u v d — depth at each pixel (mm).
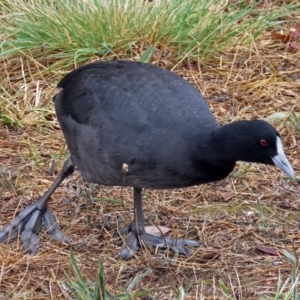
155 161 8492
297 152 11852
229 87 13555
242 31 14664
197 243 9703
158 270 9156
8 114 12562
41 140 12102
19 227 9898
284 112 12852
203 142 8305
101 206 10500
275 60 14398
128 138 8602
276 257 9398
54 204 10570
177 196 10844
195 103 8781
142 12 14352
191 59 14109
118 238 9820
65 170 9891
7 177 11062
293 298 8102
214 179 8523
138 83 9031
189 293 8672
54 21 14102
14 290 8648
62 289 8680
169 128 8477
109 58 13852
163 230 10023
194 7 14570
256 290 8719
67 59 13750
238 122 8297
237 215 10391
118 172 8820
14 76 13625
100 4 14258
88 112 9023
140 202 9719
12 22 14391
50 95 13148
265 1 16031
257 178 11250
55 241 9742
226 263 9234
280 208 10562
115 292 8438
